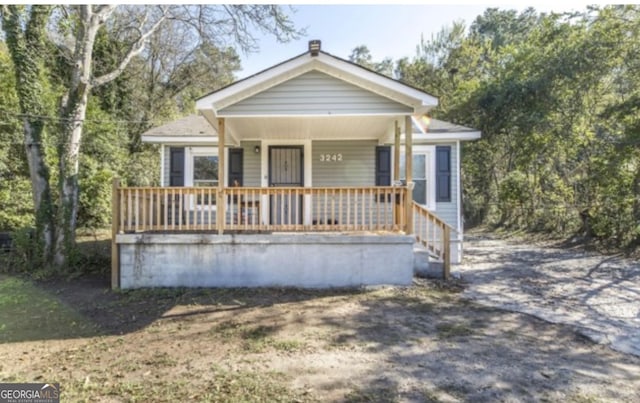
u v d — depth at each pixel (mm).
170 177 9844
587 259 9648
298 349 4035
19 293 6500
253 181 9805
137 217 6750
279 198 9453
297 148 9703
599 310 5500
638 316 5230
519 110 15141
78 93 8594
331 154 9820
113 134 16234
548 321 5004
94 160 14844
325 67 6844
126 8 16125
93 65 16156
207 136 9531
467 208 21078
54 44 11992
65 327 4848
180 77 22109
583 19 12141
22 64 8555
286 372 3484
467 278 7492
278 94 6887
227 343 4227
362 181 9812
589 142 12242
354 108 6883
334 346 4121
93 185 14125
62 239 8234
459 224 9523
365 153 9836
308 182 9617
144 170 17828
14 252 8883
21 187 12266
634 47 10992
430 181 9664
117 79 17766
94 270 8188
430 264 7344
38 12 8750
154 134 9562
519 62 15398
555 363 3719
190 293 6316
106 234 14172
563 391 3160
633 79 11250
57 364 3703
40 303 5926
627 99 10570
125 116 18328
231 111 6859
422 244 7676
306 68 6859
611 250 10695
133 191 6773
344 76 6871
